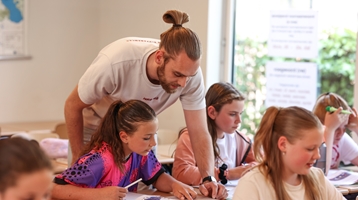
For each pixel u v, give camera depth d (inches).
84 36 204.1
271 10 161.6
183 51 80.8
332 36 147.0
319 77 151.5
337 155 121.8
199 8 169.0
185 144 105.0
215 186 90.6
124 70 88.3
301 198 77.9
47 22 196.4
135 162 91.4
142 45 89.4
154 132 85.7
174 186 91.5
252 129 168.6
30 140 50.3
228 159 111.5
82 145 98.1
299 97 156.9
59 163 125.7
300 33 155.1
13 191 46.9
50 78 198.7
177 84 84.0
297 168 75.3
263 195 75.7
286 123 75.6
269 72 163.5
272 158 77.0
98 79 89.0
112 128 86.9
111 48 90.6
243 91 170.6
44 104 198.4
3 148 47.8
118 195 80.8
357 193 102.6
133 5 189.6
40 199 47.9
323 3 148.9
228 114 106.7
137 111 85.0
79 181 82.4
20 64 192.2
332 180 106.7
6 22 187.8
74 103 93.9
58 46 199.3
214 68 170.7
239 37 170.7
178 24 84.0
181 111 175.3
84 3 203.2
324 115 116.3
